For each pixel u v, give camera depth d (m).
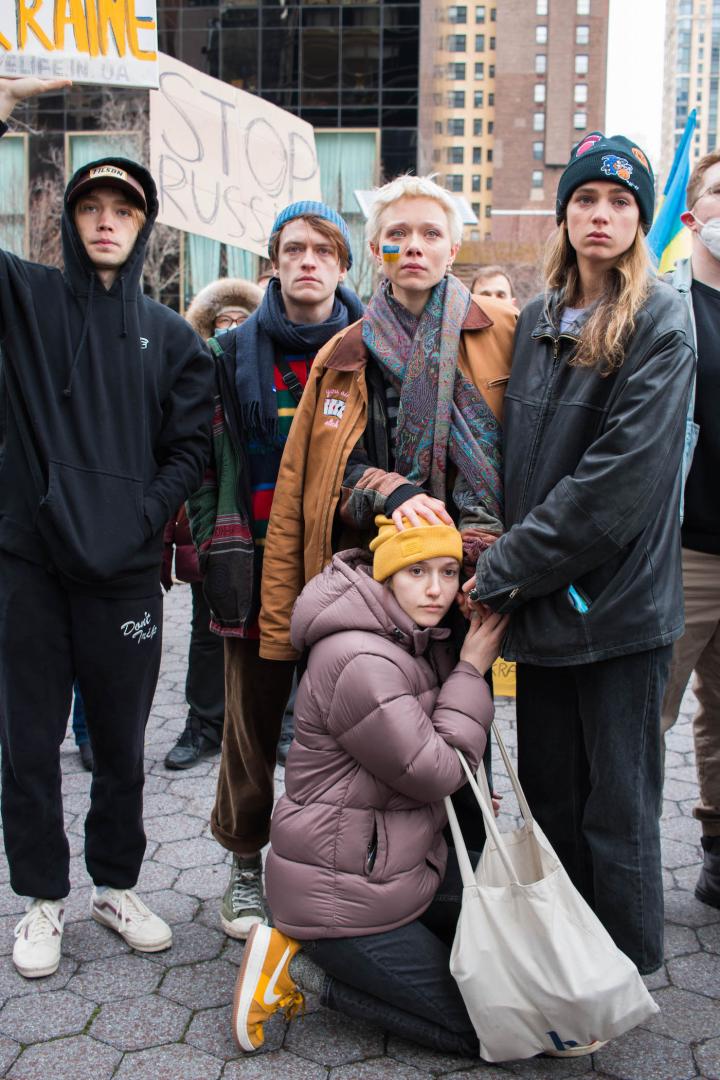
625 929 2.21
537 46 112.06
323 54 32.53
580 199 2.23
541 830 2.27
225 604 2.69
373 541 2.31
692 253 2.91
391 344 2.43
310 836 2.21
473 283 5.73
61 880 2.64
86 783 3.89
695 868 3.19
